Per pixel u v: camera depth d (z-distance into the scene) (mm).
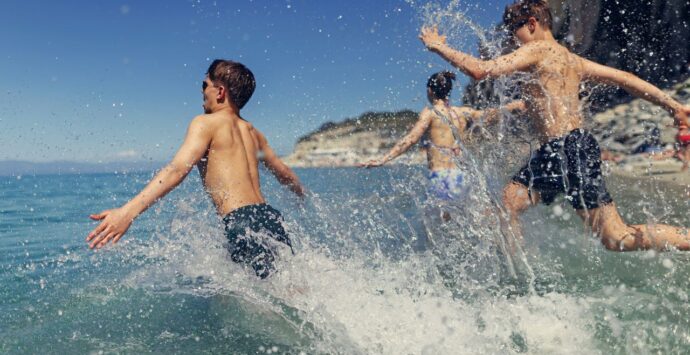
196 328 1929
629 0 14086
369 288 2213
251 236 2412
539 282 2285
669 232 2506
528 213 2971
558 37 13555
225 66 2820
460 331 1801
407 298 2098
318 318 1975
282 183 3211
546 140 2727
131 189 13586
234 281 2396
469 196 2955
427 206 3893
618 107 12352
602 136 10820
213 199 2570
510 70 2695
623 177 7117
